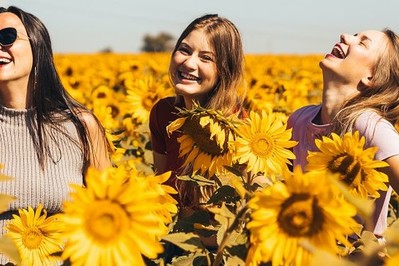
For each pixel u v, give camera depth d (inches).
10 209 154.9
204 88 176.6
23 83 158.2
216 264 109.7
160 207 117.0
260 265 108.7
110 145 173.6
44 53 160.1
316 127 170.4
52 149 157.6
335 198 97.8
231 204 135.0
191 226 137.8
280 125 145.0
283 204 98.3
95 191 98.3
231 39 176.1
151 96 303.1
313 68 805.9
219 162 149.7
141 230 99.0
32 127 157.5
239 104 180.4
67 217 98.4
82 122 161.8
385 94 168.1
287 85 406.6
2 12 160.2
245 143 144.0
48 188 155.9
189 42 175.8
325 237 97.3
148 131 260.2
